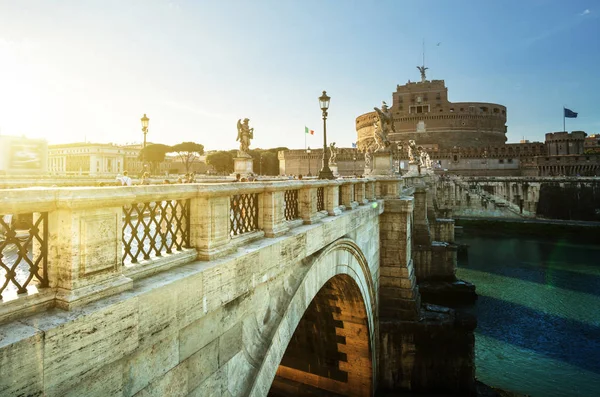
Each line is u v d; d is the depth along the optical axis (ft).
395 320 63.77
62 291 12.18
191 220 18.47
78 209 12.21
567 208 254.88
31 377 10.37
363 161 351.05
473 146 395.55
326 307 56.85
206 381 17.84
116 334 12.75
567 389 73.20
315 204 33.01
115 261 13.66
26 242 11.67
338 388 60.95
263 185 24.02
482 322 104.32
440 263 125.08
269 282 24.14
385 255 66.03
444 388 62.28
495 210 272.31
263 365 21.85
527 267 156.97
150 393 14.60
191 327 16.80
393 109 420.36
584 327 100.27
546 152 340.39
